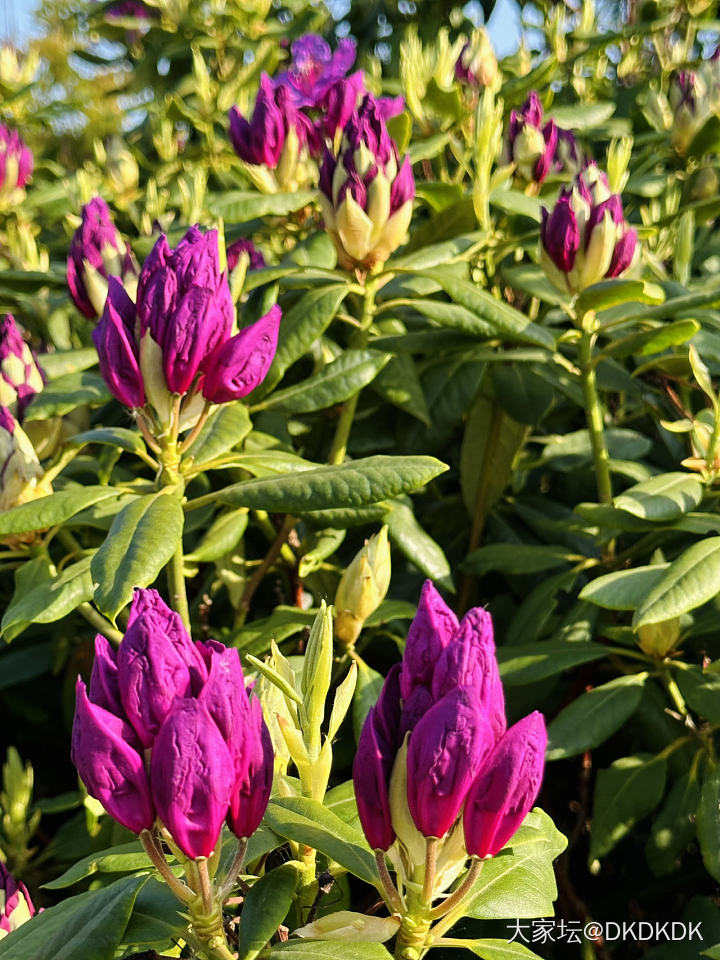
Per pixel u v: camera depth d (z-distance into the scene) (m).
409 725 0.30
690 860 0.68
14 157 0.99
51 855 0.74
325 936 0.34
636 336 0.62
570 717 0.59
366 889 0.68
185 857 0.31
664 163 0.98
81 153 1.45
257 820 0.31
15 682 0.83
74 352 0.70
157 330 0.43
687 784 0.60
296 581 0.71
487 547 0.72
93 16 1.40
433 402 0.73
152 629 0.30
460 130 0.90
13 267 0.92
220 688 0.29
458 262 0.70
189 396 0.46
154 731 0.30
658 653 0.60
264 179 0.76
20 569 0.57
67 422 0.66
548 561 0.69
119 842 0.59
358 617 0.56
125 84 1.42
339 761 0.65
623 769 0.60
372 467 0.48
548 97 0.93
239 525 0.62
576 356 0.75
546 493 0.90
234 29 1.22
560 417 0.83
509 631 0.68
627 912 0.69
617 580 0.55
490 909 0.37
